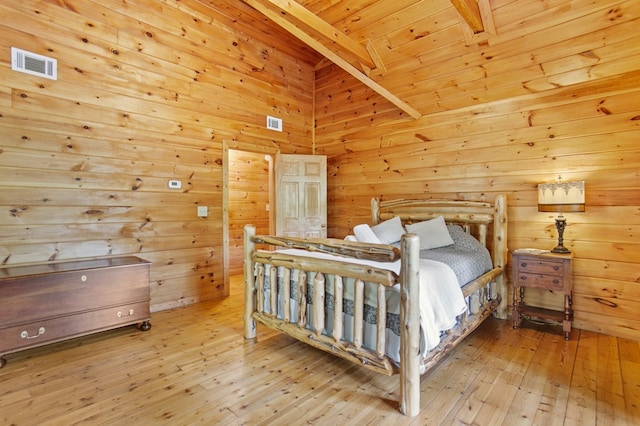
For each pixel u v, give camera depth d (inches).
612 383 86.6
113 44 131.4
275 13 113.7
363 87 190.4
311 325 99.7
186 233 155.4
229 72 170.9
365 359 83.2
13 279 96.7
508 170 138.5
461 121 151.3
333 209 207.8
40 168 116.0
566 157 124.5
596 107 117.6
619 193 114.9
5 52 108.9
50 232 118.4
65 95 120.5
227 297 169.8
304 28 120.0
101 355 103.2
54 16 117.6
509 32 112.3
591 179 119.7
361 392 83.6
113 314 116.0
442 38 123.0
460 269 110.0
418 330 75.1
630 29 99.3
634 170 112.0
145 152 141.3
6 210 110.0
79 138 124.0
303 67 210.2
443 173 157.8
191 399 80.0
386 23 126.6
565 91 123.3
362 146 191.3
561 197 115.6
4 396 80.7
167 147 148.0
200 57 158.7
